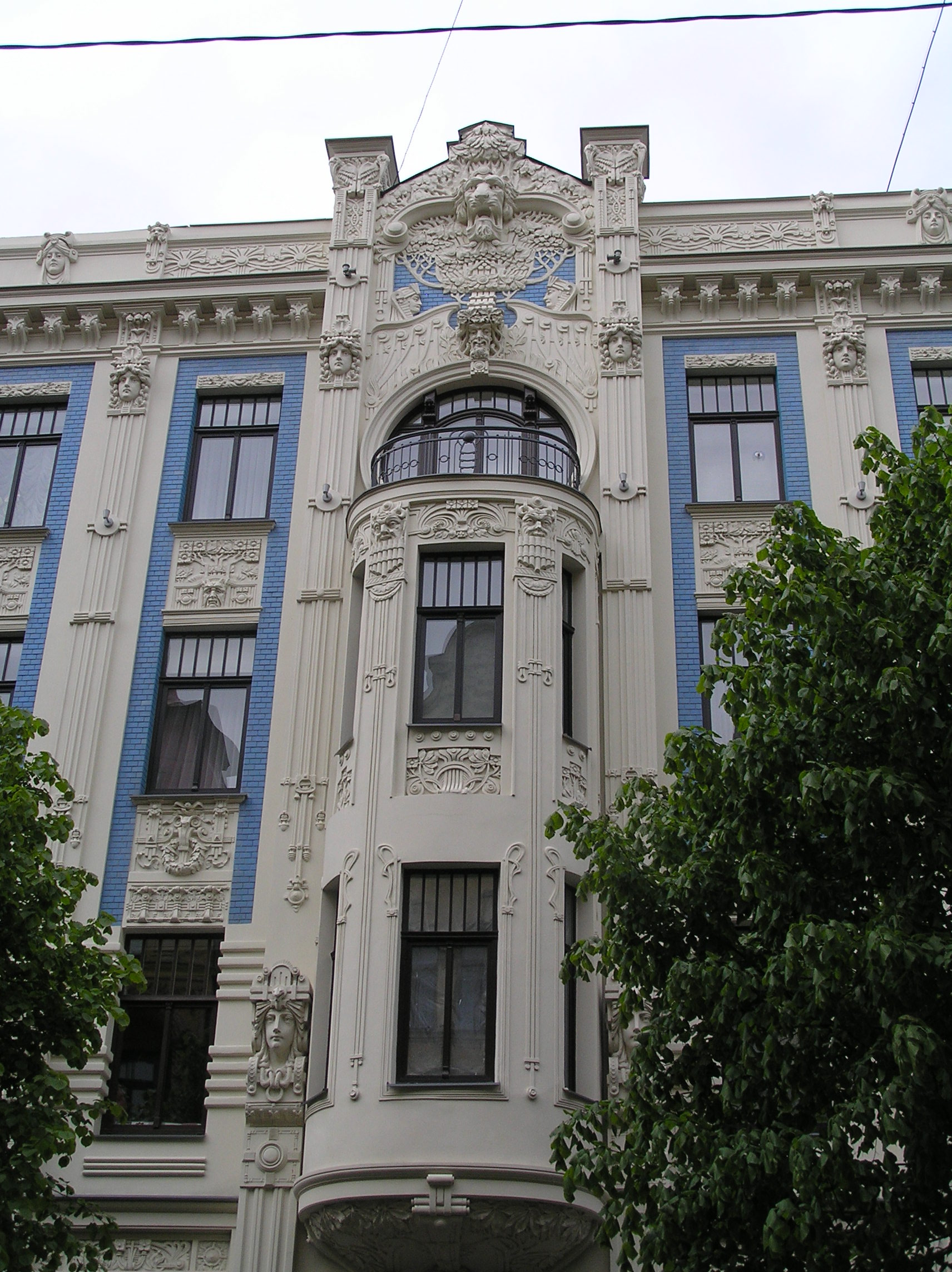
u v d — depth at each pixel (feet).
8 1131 34.96
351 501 60.13
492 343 63.46
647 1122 33.68
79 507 62.59
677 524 59.88
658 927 36.06
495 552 54.13
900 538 37.76
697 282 64.90
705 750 37.09
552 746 50.26
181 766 56.65
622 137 69.31
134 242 69.67
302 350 66.03
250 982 51.11
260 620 58.90
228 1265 46.50
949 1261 33.73
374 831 48.67
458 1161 42.96
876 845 33.22
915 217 67.26
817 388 63.00
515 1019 45.39
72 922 39.83
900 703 32.48
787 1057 31.86
